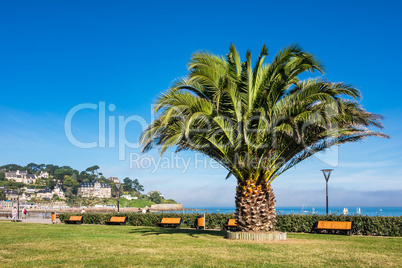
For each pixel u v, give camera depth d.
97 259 10.84
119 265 9.80
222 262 10.34
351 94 15.29
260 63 16.25
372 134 16.55
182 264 9.99
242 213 16.80
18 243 15.09
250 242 15.34
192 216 27.38
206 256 11.45
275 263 10.20
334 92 14.77
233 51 16.27
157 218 28.48
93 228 24.84
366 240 16.75
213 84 15.83
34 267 9.50
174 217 28.03
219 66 15.83
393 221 20.12
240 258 11.08
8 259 10.84
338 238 17.72
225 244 14.62
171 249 13.14
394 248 13.72
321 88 14.81
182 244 14.64
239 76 16.64
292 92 17.00
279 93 16.06
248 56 15.52
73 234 19.56
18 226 26.78
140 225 29.38
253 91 16.09
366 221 20.83
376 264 10.16
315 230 21.25
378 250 13.11
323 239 17.11
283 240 16.20
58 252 12.36
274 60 15.39
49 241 15.90
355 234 21.09
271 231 16.83
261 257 11.28
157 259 10.86
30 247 13.72
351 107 16.03
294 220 22.73
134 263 10.13
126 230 22.92
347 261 10.65
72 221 32.34
